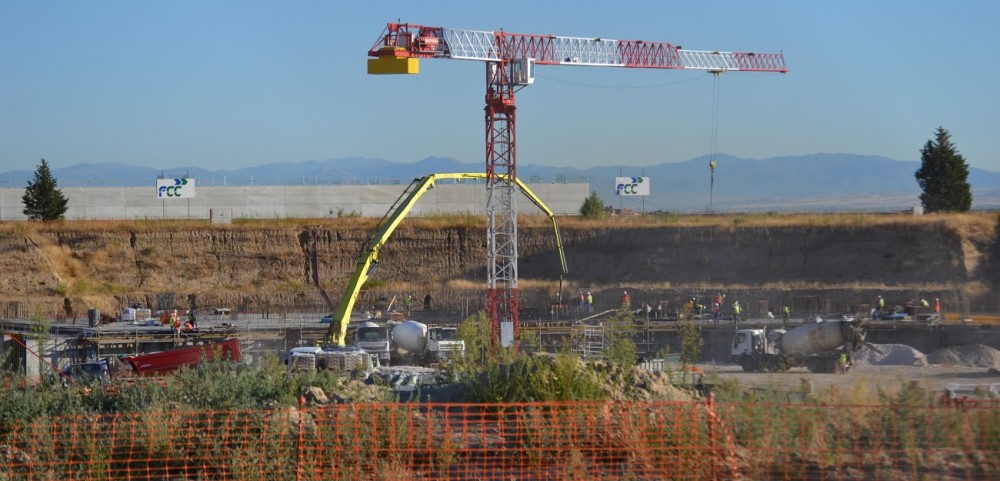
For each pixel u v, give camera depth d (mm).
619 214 122500
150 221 96375
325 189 108875
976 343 58219
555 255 91438
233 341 42781
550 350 60188
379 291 86062
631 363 21109
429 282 89375
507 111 73000
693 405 15859
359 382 22688
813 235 84750
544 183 111875
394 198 109812
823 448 15070
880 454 15188
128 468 15398
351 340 63500
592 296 81938
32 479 15094
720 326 63375
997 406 15914
